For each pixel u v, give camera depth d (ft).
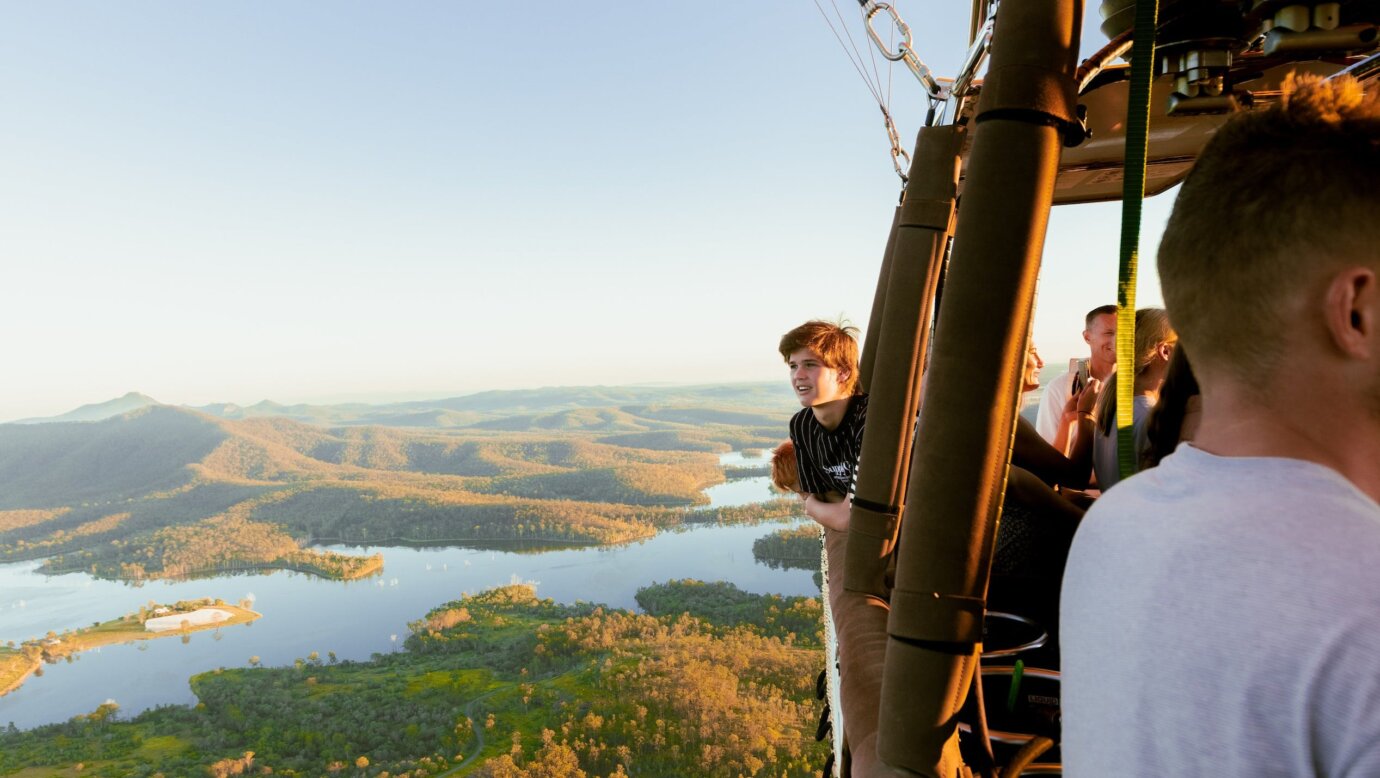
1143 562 2.63
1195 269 2.79
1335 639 2.01
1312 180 2.45
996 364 3.97
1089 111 7.09
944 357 4.08
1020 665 5.68
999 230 3.94
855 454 9.48
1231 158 2.74
